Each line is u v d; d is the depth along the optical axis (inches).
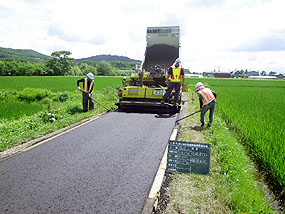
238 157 179.9
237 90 971.3
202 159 147.3
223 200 122.6
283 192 142.7
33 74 3161.9
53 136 229.9
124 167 159.3
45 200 119.4
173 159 151.6
